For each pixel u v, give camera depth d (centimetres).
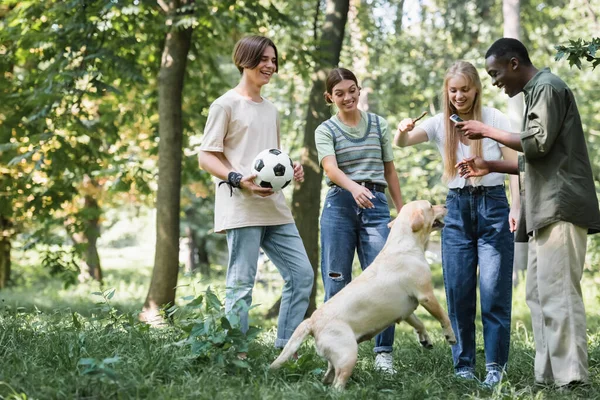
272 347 556
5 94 1124
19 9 1073
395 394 427
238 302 461
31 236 1220
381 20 1805
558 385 452
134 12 959
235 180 488
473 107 513
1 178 1164
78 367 427
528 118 454
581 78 1554
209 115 506
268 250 521
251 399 385
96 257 1502
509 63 466
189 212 2253
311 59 1082
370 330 450
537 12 1656
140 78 994
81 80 1098
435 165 1689
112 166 1228
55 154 1093
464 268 507
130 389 381
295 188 1057
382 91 1833
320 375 458
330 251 535
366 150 539
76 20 1005
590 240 1513
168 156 973
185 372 425
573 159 457
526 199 467
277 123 532
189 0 984
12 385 381
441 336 737
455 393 451
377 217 535
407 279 460
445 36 1848
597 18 1486
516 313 1193
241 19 1089
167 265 958
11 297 1302
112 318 566
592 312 1139
